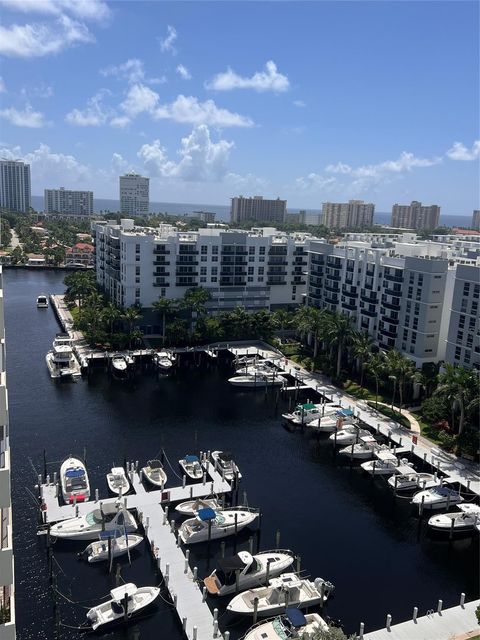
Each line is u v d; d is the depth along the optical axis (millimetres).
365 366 96750
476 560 57844
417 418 89688
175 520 60875
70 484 63438
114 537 53188
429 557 57812
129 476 68250
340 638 38219
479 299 89125
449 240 180250
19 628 45312
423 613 49031
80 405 93438
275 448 81312
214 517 56688
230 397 101875
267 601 48375
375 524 63375
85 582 50750
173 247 132250
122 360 113000
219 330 128375
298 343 132625
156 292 133000
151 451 77125
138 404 95562
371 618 48156
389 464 73438
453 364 95250
